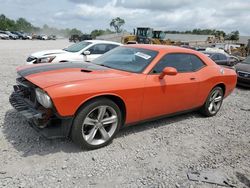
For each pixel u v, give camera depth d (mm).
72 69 4047
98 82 3635
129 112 4031
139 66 4348
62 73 3809
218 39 54000
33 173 3102
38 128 3506
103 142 3854
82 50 9992
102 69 4238
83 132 3627
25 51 22375
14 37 59125
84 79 3609
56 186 2914
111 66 4539
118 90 3764
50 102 3260
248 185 3281
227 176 3430
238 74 10133
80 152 3672
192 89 4957
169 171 3428
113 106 3805
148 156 3770
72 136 3596
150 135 4504
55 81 3447
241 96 8602
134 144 4102
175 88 4574
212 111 5836
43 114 3363
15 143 3732
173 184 3154
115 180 3131
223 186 3207
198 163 3703
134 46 5074
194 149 4148
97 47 10258
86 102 3539
